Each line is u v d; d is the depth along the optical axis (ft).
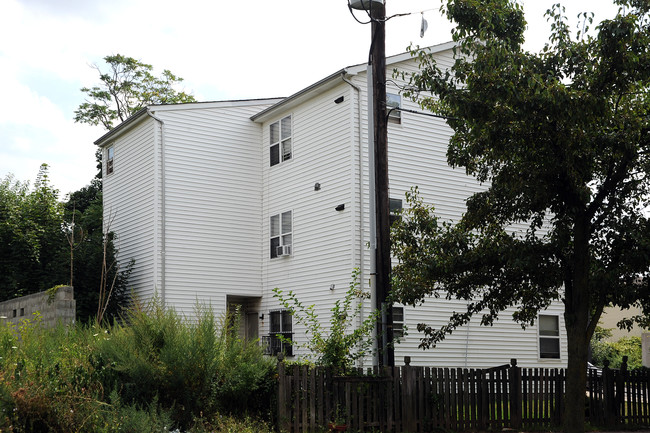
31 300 63.93
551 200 40.63
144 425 31.27
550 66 38.63
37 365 33.65
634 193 40.81
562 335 77.10
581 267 39.93
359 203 66.39
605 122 38.83
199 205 76.07
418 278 42.37
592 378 48.14
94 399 31.71
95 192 130.11
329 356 39.09
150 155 76.13
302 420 36.58
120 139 84.74
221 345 38.40
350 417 38.11
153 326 38.04
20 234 77.82
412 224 45.09
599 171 40.45
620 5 38.01
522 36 40.40
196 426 34.30
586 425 47.06
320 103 71.67
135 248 77.92
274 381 37.06
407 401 40.47
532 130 37.91
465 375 43.39
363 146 67.21
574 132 37.37
